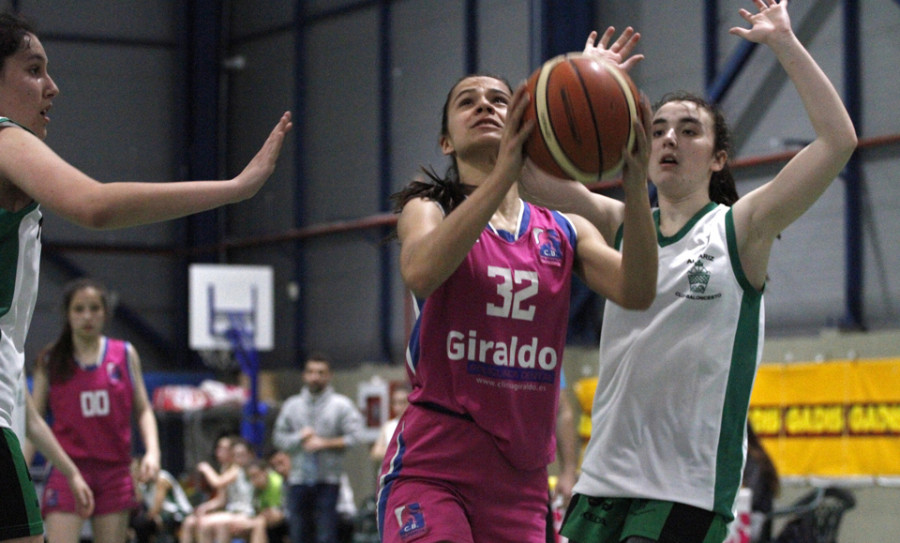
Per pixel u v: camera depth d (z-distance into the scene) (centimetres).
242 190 310
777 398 1353
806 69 420
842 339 1345
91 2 2420
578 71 325
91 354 756
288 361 2320
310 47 2298
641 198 325
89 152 2402
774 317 1507
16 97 337
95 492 743
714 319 434
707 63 1579
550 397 387
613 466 437
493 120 388
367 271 2164
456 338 376
